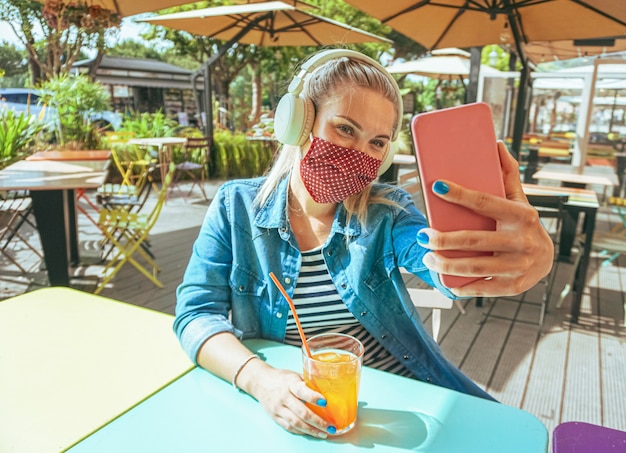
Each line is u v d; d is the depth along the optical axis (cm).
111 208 441
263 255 117
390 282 119
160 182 842
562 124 1088
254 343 115
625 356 274
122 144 720
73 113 762
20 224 417
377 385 95
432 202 67
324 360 87
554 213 316
